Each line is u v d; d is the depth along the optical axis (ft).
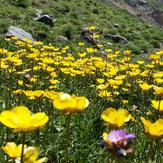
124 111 9.81
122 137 8.07
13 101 25.04
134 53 118.73
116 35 129.29
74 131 19.90
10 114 8.42
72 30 118.21
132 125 23.84
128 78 44.80
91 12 158.92
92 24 141.28
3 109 21.83
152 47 131.95
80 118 21.30
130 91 39.52
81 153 16.30
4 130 16.69
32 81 34.40
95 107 25.82
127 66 48.03
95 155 16.61
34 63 46.47
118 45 122.31
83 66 44.93
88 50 52.13
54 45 94.02
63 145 17.43
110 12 174.81
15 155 9.37
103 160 15.71
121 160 8.10
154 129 10.01
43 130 18.03
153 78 45.83
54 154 16.20
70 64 42.70
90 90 38.04
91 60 45.70
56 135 18.24
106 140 8.17
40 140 17.20
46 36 99.19
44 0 142.82
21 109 8.55
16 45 66.13
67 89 37.99
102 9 173.17
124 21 164.55
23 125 8.22
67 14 141.79
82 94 36.35
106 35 129.18
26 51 54.03
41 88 35.60
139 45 126.62
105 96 28.55
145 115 30.04
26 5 126.52
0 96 26.73
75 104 9.75
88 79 43.37
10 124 8.21
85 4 165.48
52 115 21.58
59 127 19.85
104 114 9.78
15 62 34.30
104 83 41.70
